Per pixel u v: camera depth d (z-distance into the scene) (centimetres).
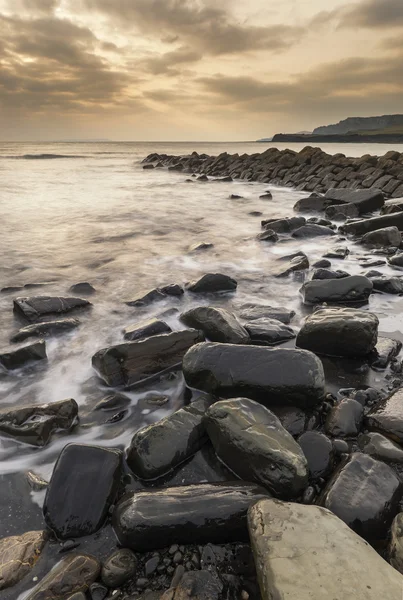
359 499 236
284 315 549
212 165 3375
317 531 198
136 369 404
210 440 303
